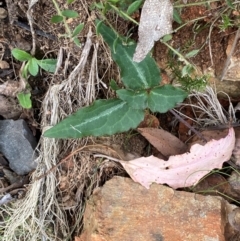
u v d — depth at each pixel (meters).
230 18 0.16
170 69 0.16
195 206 0.16
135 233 0.16
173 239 0.16
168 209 0.16
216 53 0.16
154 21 0.14
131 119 0.16
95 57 0.16
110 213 0.16
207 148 0.16
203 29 0.16
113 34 0.15
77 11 0.16
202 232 0.16
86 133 0.16
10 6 0.16
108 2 0.14
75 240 0.16
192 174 0.16
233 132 0.16
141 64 0.16
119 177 0.16
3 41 0.16
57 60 0.16
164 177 0.16
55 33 0.16
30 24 0.16
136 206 0.16
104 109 0.16
